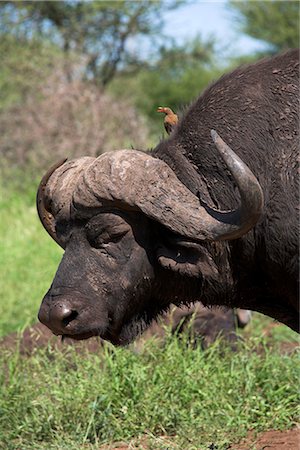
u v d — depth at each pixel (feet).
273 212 56.34
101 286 56.65
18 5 263.49
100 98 194.59
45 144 190.39
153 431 70.18
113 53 297.74
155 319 60.70
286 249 56.39
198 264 57.31
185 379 74.28
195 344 83.61
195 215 54.49
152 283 58.13
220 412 70.38
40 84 203.51
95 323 56.44
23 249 132.98
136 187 55.01
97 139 188.24
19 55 231.30
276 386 76.07
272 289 59.82
